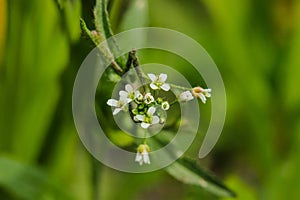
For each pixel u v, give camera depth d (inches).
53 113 8.2
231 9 9.2
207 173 7.3
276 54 9.2
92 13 7.0
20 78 8.3
